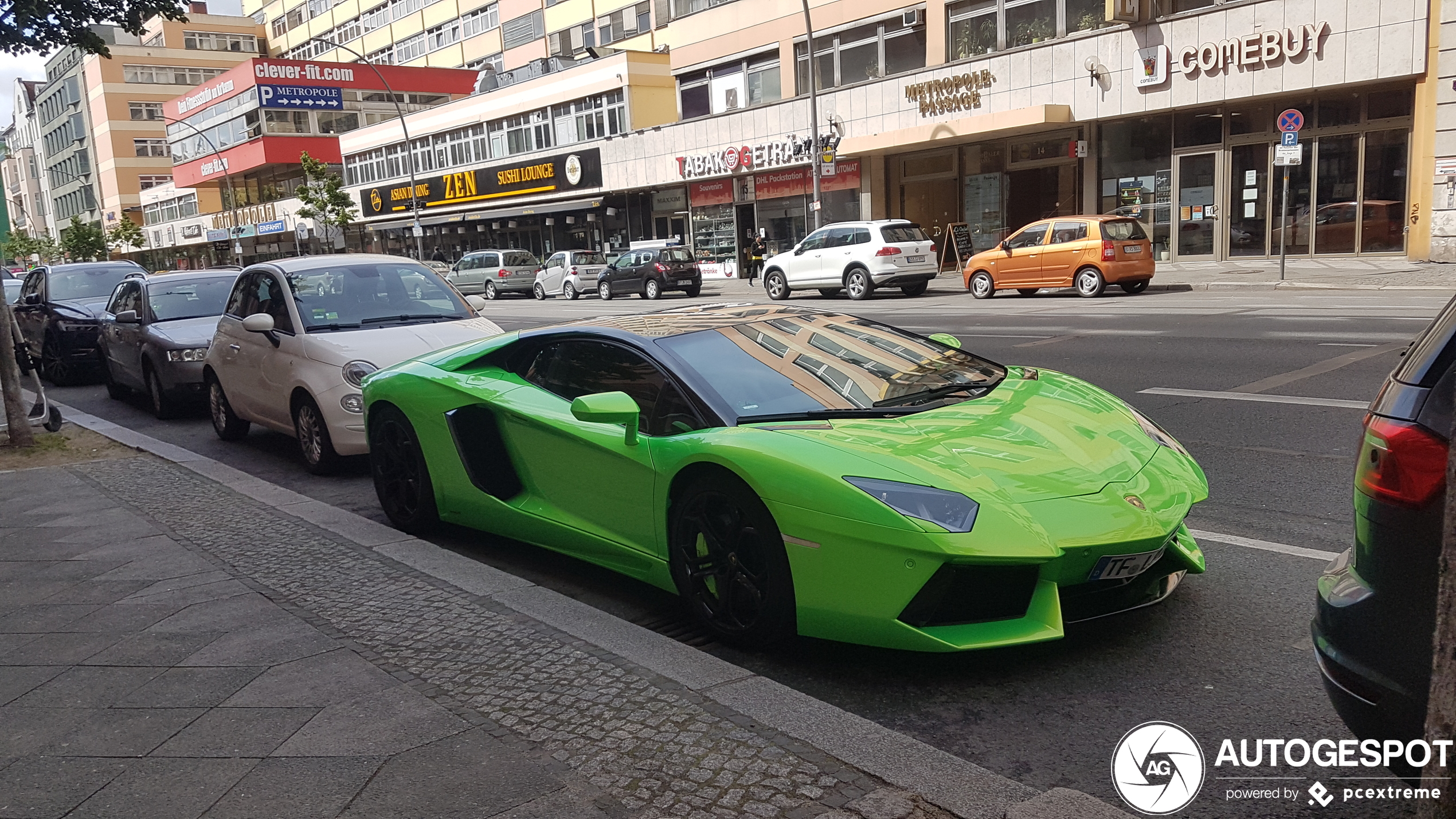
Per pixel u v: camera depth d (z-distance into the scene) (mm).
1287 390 8102
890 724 3146
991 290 19531
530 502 4684
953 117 24750
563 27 47438
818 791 2609
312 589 4469
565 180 38344
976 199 25906
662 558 3992
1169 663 3441
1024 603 3236
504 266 33719
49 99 96562
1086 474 3490
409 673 3480
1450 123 17688
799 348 4430
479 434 4949
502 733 2994
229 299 8789
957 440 3600
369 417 5625
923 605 3180
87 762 2982
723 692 3203
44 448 8398
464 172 43781
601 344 4527
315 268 8047
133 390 11836
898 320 16188
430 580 4520
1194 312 14172
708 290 29922
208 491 6562
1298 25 18797
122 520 5898
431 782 2727
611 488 4176
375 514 6145
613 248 37969
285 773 2832
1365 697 2215
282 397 7449
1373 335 10625
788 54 30031
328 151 58844
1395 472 2162
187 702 3344
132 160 83250
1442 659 1729
